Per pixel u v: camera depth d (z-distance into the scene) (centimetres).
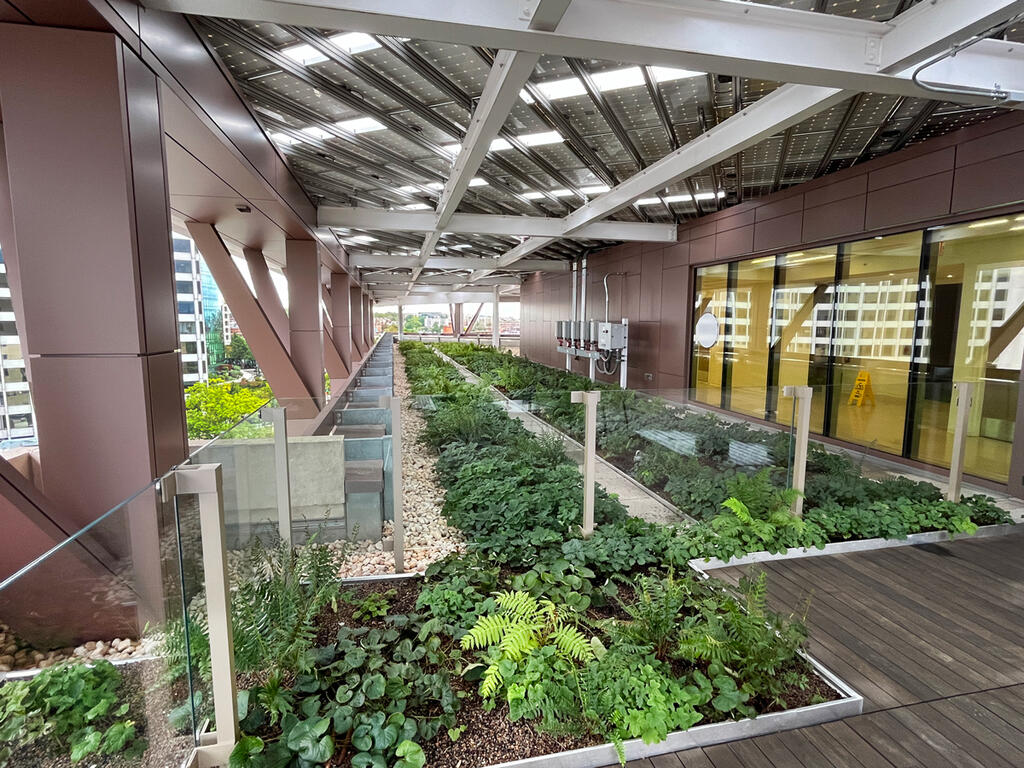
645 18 281
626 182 659
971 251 539
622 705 205
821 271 727
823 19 297
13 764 135
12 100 238
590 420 377
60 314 250
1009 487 503
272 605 240
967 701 237
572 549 338
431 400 567
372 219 823
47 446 255
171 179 473
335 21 261
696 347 1004
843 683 241
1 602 133
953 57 324
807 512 431
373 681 215
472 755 199
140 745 166
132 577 168
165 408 283
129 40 252
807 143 570
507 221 861
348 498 389
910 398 604
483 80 400
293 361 839
